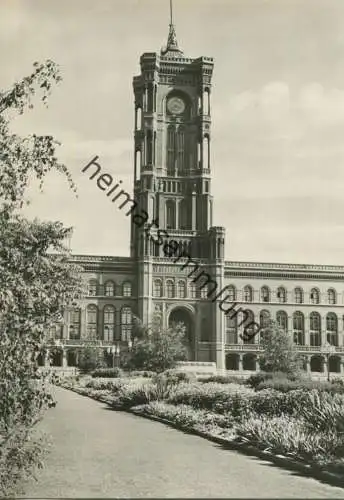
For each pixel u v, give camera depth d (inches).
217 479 642.8
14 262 604.7
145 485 610.5
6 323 585.0
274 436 832.9
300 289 5068.9
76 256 4800.7
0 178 594.2
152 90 5255.9
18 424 621.6
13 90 610.2
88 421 1274.6
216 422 1101.7
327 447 758.5
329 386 1288.1
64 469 707.4
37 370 637.9
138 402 1596.9
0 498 561.3
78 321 4724.4
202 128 5260.8
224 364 4726.9
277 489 592.4
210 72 5349.4
